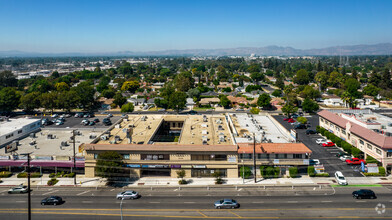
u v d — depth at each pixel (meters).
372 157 64.69
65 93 131.00
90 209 47.62
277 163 61.03
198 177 61.28
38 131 87.38
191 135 69.50
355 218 43.19
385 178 59.44
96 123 107.12
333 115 89.25
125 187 57.19
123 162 60.09
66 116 122.38
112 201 50.75
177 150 59.94
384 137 61.75
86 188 56.97
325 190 54.22
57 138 79.38
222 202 47.53
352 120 78.69
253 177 61.38
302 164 61.06
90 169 62.03
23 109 139.88
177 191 54.91
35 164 62.78
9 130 78.00
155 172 62.38
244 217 44.12
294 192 53.53
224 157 60.47
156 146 59.97
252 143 62.41
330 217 43.62
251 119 87.94
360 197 49.97
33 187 57.75
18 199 52.31
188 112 140.12
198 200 50.69
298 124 104.50
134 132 72.19
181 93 137.62
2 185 59.09
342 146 75.19
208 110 148.38
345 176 60.81
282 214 44.88
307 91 164.50
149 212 46.19
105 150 60.81
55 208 48.22
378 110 134.12
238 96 181.50
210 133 71.56
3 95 127.25
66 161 62.62
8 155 64.56
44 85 190.75
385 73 184.62
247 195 52.53
